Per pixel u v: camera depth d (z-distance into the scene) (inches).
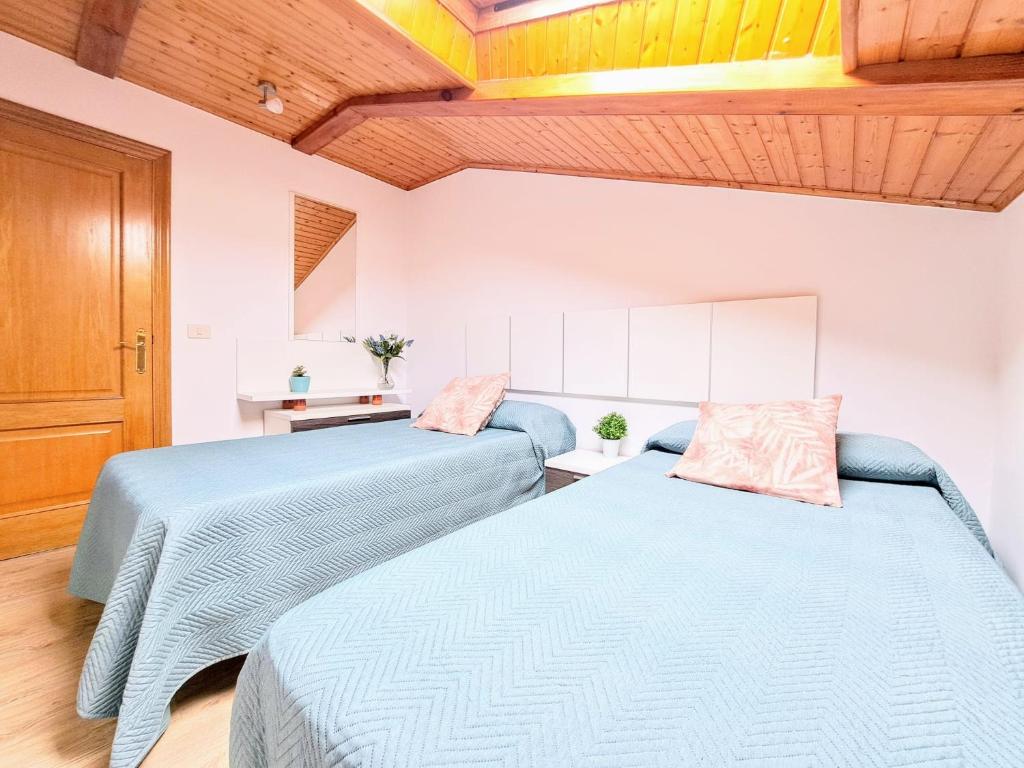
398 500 76.0
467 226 148.1
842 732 22.9
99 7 82.0
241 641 57.1
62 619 73.4
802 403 72.7
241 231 126.0
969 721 23.6
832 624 32.4
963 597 36.1
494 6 75.7
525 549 44.1
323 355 145.0
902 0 38.5
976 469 77.1
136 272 109.7
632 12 62.1
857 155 69.9
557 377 126.5
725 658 28.6
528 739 22.6
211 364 121.6
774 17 52.7
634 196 112.3
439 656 28.3
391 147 136.7
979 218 75.9
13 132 93.1
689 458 72.8
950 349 78.5
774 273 93.8
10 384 95.3
